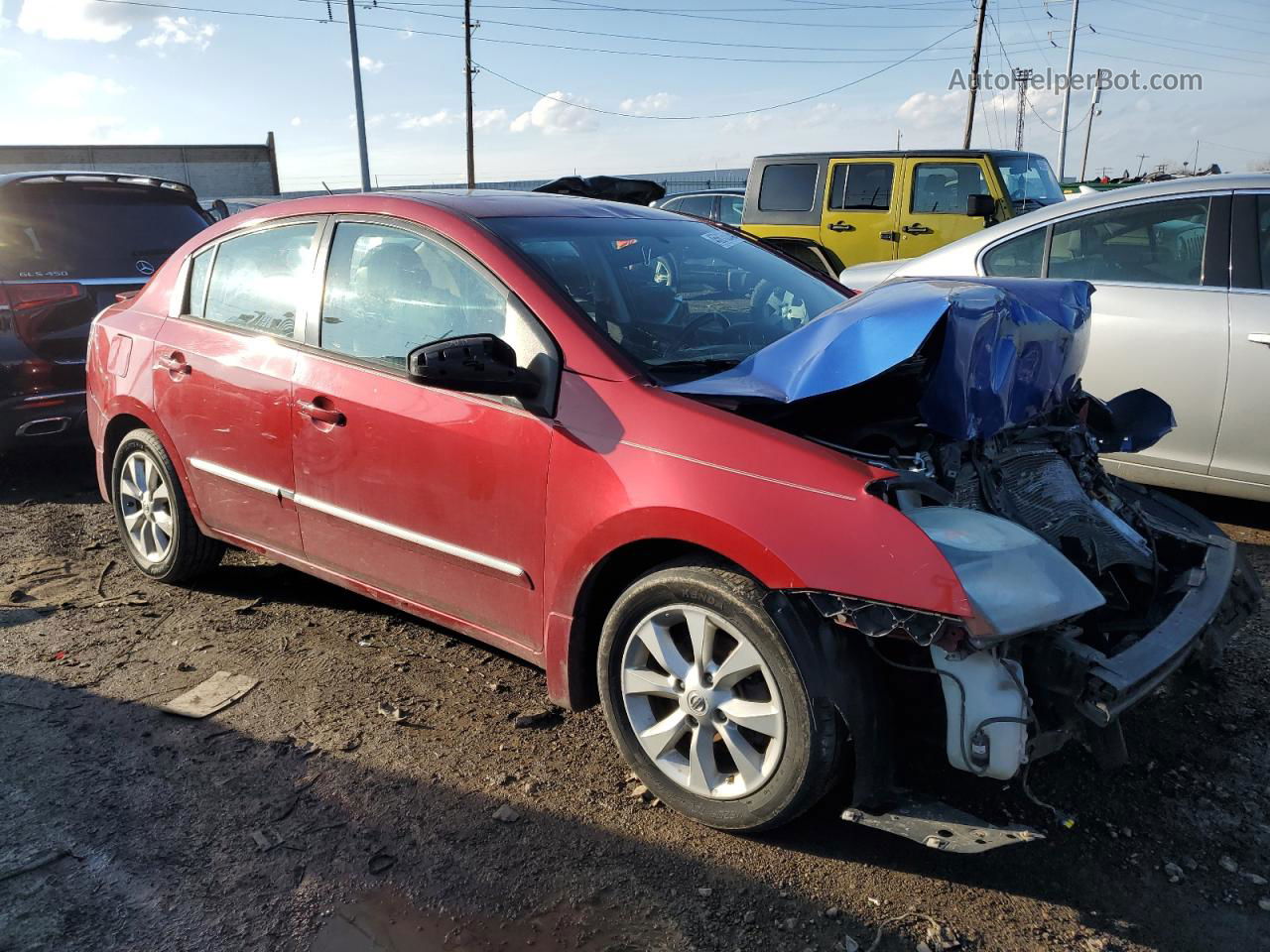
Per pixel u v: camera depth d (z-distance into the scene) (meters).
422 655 3.74
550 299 2.94
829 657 2.38
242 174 45.16
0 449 5.91
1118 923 2.33
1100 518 3.06
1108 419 3.55
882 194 10.43
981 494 2.71
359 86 27.84
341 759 3.04
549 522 2.83
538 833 2.67
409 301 3.26
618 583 2.91
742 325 3.36
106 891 2.47
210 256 4.07
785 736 2.43
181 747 3.11
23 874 2.52
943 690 2.31
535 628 2.98
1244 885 2.45
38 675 3.60
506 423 2.91
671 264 3.48
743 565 2.44
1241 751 3.00
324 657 3.73
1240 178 4.71
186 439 4.03
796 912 2.37
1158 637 2.55
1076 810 2.74
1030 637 2.34
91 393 4.60
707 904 2.40
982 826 2.31
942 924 2.33
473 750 3.08
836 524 2.33
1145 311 4.79
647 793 2.85
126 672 3.62
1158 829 2.66
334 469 3.41
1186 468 4.77
